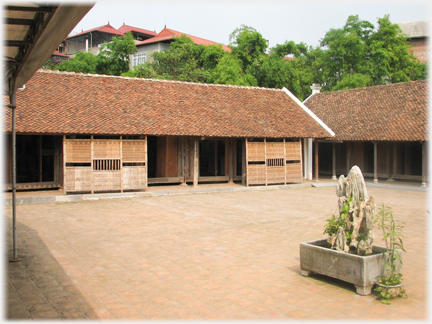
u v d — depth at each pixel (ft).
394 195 63.31
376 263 19.88
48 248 28.60
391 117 76.38
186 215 43.42
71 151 54.39
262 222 39.55
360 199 21.61
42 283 21.13
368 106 84.17
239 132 65.72
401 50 134.10
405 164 77.82
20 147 58.29
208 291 20.20
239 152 76.48
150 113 62.64
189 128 62.13
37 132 50.93
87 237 32.32
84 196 54.24
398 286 19.12
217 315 17.20
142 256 26.76
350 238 21.44
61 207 48.26
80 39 198.39
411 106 76.33
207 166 74.79
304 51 158.81
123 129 56.39
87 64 132.05
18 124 50.49
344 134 78.95
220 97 75.20
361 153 86.79
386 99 82.74
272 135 68.64
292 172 73.36
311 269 22.17
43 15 16.88
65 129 52.60
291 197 59.67
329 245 23.30
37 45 19.95
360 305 18.34
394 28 136.05
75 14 15.24
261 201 55.21
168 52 131.23
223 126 65.92
